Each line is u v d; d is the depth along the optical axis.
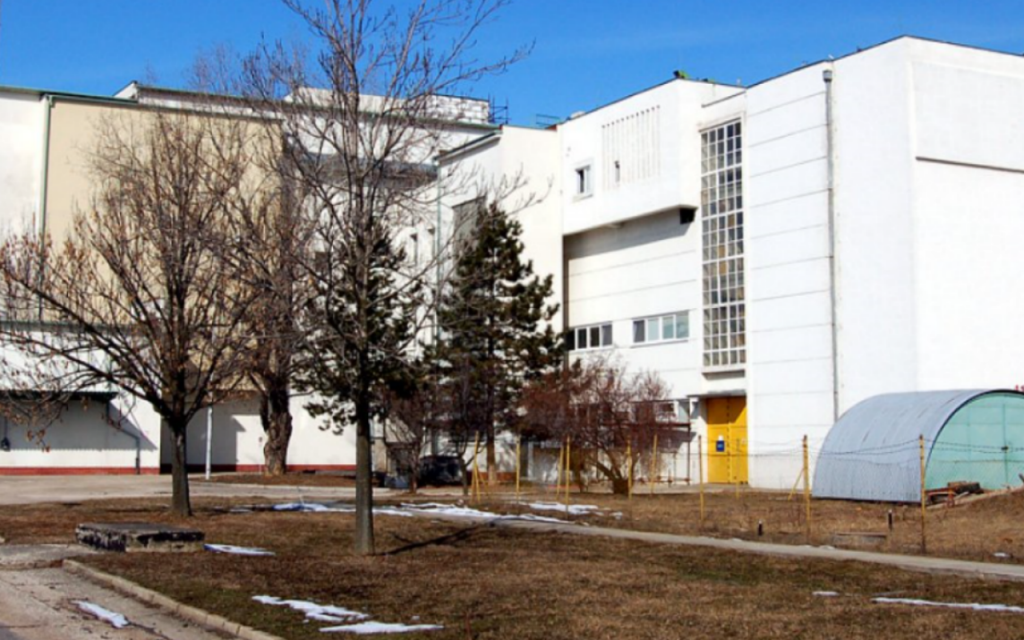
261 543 21.27
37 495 35.50
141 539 19.09
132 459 49.78
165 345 25.72
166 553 19.05
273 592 15.29
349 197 20.12
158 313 26.34
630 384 45.28
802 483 40.03
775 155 42.69
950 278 38.22
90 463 49.06
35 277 27.89
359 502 19.95
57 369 30.77
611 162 49.91
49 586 16.23
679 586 16.33
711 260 45.75
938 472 31.89
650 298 48.94
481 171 41.41
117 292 28.86
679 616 13.61
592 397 40.41
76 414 48.97
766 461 41.91
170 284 25.28
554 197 52.41
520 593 15.53
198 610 13.89
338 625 13.02
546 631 12.60
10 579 16.80
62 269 28.05
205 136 34.38
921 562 18.97
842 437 34.78
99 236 30.77
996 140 39.75
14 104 51.03
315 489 41.47
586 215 51.06
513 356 41.62
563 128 52.59
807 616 13.56
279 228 22.70
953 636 12.13
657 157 47.50
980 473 32.53
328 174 20.22
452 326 23.25
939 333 37.72
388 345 20.14
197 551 19.44
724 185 45.34
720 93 47.66
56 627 13.23
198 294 26.64
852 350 39.31
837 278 39.91
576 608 14.25
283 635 12.38
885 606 14.40
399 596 15.17
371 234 18.92
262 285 19.61
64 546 20.47
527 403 40.62
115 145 44.44
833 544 22.22
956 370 37.91
